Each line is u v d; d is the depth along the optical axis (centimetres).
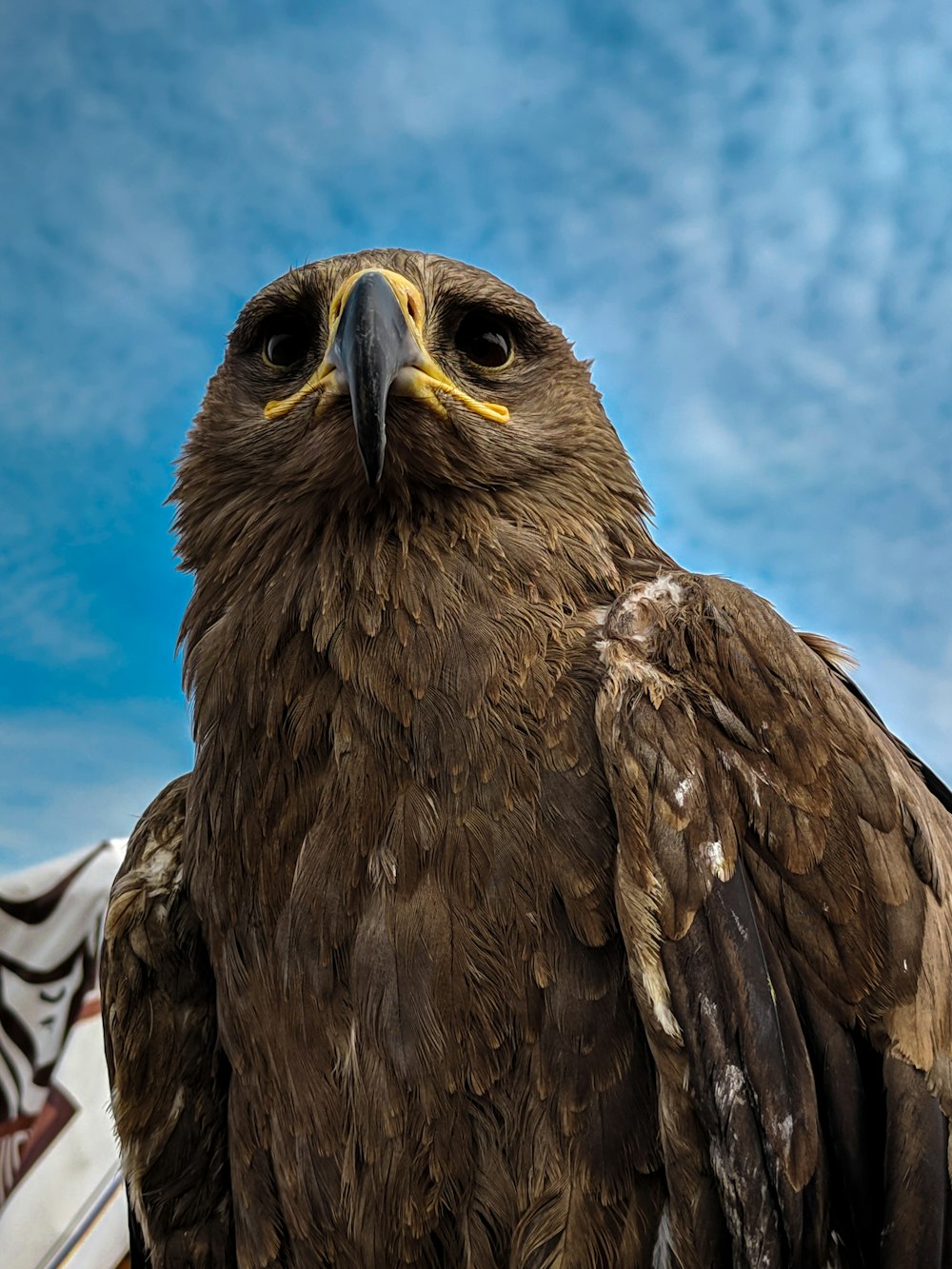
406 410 33
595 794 28
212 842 32
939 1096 28
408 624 31
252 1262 31
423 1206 28
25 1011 48
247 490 36
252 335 37
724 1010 27
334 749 30
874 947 28
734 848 28
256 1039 31
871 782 29
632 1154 28
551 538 34
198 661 34
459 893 28
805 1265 27
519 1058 28
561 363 38
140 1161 34
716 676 29
